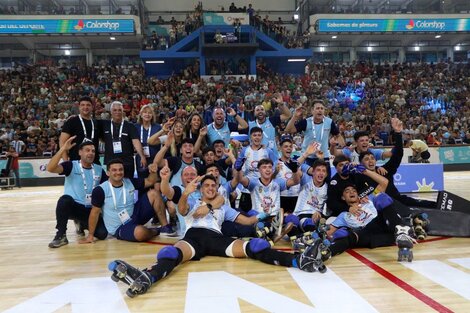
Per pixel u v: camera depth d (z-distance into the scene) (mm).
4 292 3008
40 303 2764
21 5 20359
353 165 4406
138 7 21484
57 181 13109
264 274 3279
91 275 3381
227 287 2990
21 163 12898
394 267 3402
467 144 14523
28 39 22438
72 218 4793
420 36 24188
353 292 2828
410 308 2535
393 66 23422
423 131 15789
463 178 11812
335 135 6090
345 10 22422
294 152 9758
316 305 2607
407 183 9203
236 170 4762
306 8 23266
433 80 22188
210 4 24516
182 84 19891
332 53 25016
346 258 3723
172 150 5605
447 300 2658
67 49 23766
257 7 24938
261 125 6293
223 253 3785
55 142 13648
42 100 18109
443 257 3676
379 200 4035
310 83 20766
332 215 4602
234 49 19844
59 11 20547
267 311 2531
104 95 18859
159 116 15219
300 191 4922
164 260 3217
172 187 4516
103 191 4602
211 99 17484
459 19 22328
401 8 22609
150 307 2646
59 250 4312
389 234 4133
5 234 5328
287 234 4418
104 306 2686
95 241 4738
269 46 21453
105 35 21016
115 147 5125
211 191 3922
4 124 15492
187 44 20719
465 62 24922
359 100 19938
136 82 20484
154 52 20391
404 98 20062
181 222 4523
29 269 3602
